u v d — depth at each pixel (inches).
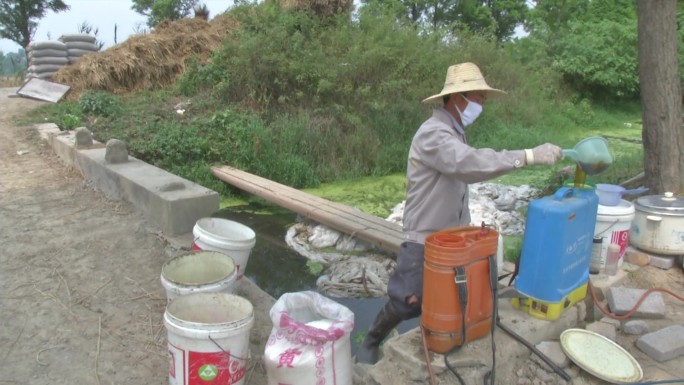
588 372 106.2
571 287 117.1
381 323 129.3
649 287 140.9
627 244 153.2
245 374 120.2
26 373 119.3
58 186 258.5
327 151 357.4
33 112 391.9
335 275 205.5
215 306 114.0
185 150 323.3
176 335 101.0
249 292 162.7
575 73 606.2
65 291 157.6
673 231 148.4
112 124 348.8
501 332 111.2
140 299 155.0
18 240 192.7
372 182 344.8
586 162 106.6
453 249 96.0
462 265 97.5
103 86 424.5
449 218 112.1
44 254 181.8
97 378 118.6
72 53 502.0
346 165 356.8
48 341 132.3
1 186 255.8
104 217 217.2
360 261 212.1
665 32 187.0
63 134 323.0
